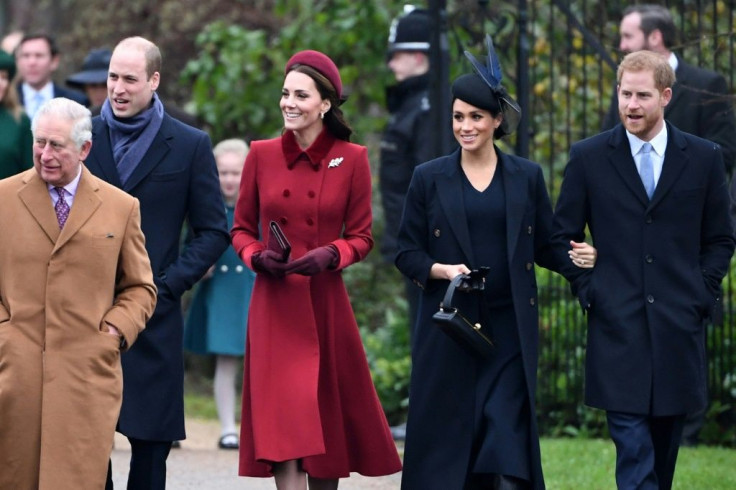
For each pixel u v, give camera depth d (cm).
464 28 3231
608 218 2273
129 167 2317
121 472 2888
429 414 2280
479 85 2250
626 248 2261
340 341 2347
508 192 2269
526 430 2234
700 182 2267
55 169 2072
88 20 5688
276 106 4762
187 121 3188
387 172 3441
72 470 2059
